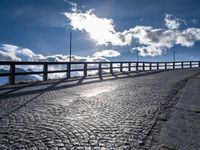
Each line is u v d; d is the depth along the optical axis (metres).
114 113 5.98
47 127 4.78
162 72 25.31
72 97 8.38
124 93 9.29
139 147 3.85
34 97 8.36
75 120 5.32
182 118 5.64
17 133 4.39
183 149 3.83
